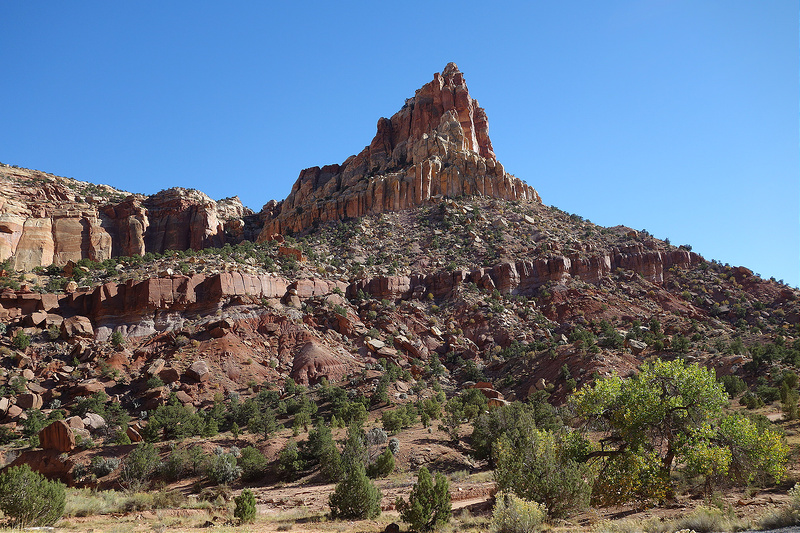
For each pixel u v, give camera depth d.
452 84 199.00
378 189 167.12
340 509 30.94
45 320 92.25
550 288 120.19
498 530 22.23
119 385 80.81
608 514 25.11
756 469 23.34
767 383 70.88
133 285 98.75
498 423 54.09
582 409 25.14
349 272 124.75
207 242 173.12
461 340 103.75
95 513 33.78
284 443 58.91
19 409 72.81
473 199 164.25
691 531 18.23
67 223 152.50
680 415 23.34
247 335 93.88
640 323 105.19
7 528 25.69
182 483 51.44
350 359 93.00
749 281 125.62
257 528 27.69
